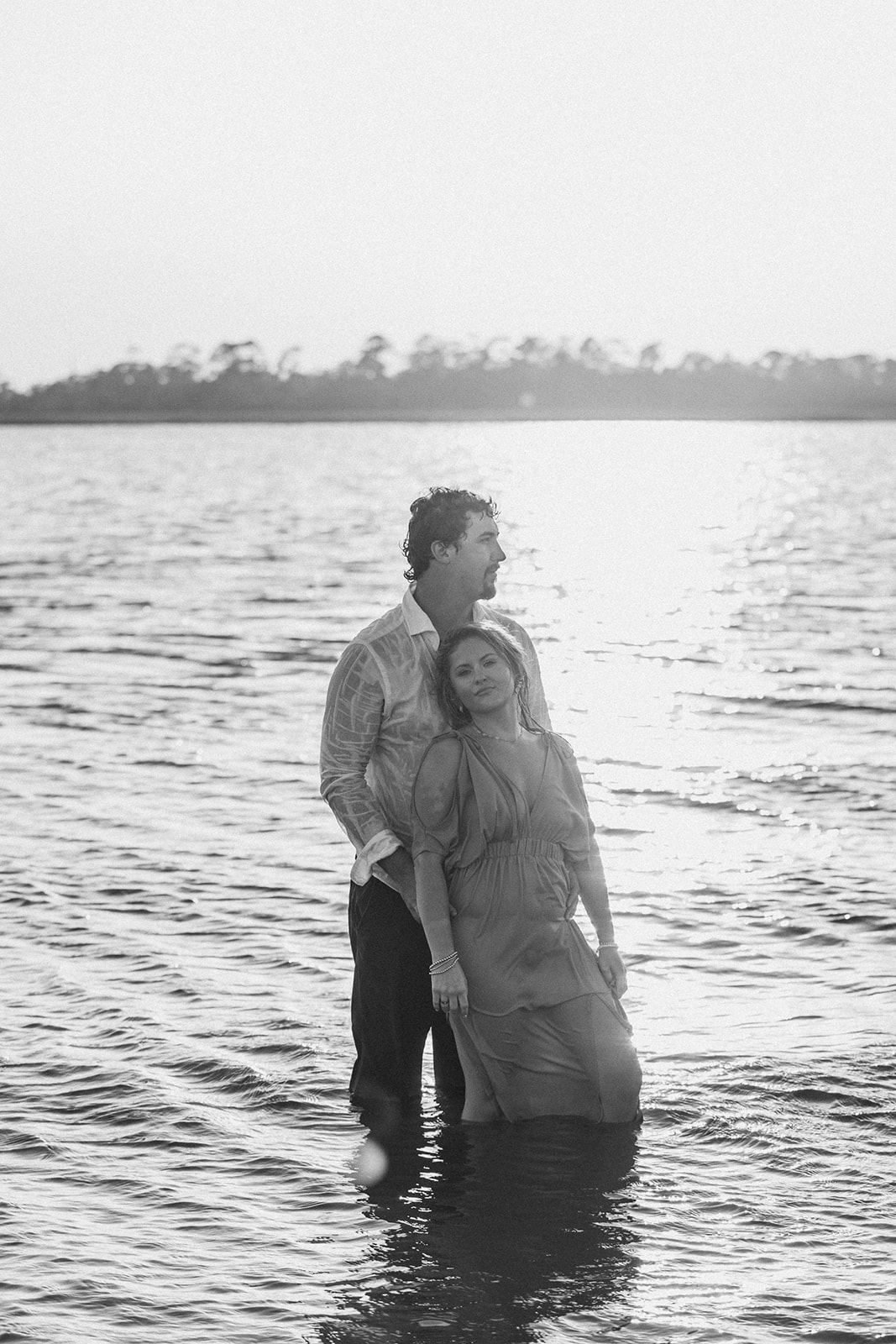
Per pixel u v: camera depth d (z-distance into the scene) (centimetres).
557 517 4984
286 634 1880
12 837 897
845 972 649
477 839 508
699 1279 405
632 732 1248
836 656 1700
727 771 1085
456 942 512
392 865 525
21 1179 468
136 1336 381
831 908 740
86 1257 421
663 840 888
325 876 812
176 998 628
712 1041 573
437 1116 518
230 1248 427
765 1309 390
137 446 13888
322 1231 437
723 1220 439
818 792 1012
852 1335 377
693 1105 516
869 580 2691
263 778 1061
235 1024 598
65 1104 525
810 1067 545
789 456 11419
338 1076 550
